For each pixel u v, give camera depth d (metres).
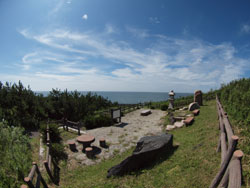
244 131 4.70
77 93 18.27
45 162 4.82
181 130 8.46
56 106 14.38
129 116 16.11
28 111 12.09
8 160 4.90
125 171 4.91
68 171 5.80
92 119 12.38
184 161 4.58
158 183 3.93
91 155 6.98
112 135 9.77
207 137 5.95
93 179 5.03
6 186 4.00
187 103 17.58
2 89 11.79
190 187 3.38
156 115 15.35
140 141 5.55
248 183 2.78
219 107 6.82
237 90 10.05
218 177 2.79
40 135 9.38
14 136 6.45
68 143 8.25
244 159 3.45
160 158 5.23
